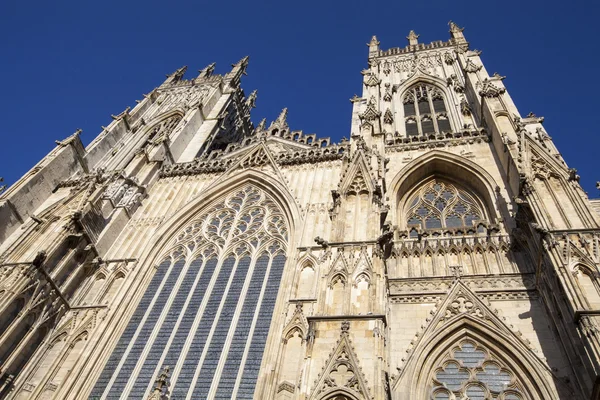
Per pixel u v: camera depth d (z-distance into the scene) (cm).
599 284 2605
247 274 4053
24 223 4659
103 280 4212
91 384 3431
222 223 4738
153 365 3491
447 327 3256
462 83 6488
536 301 3294
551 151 3953
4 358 3322
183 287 4122
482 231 4144
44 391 3331
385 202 4384
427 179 4906
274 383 2889
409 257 3903
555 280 2886
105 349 3641
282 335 3131
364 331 2661
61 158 5428
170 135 6856
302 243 3984
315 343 2669
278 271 3972
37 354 3559
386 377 2522
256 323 3578
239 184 5150
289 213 4484
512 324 3188
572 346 2792
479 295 3422
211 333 3612
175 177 5559
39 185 5006
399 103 6562
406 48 7956
